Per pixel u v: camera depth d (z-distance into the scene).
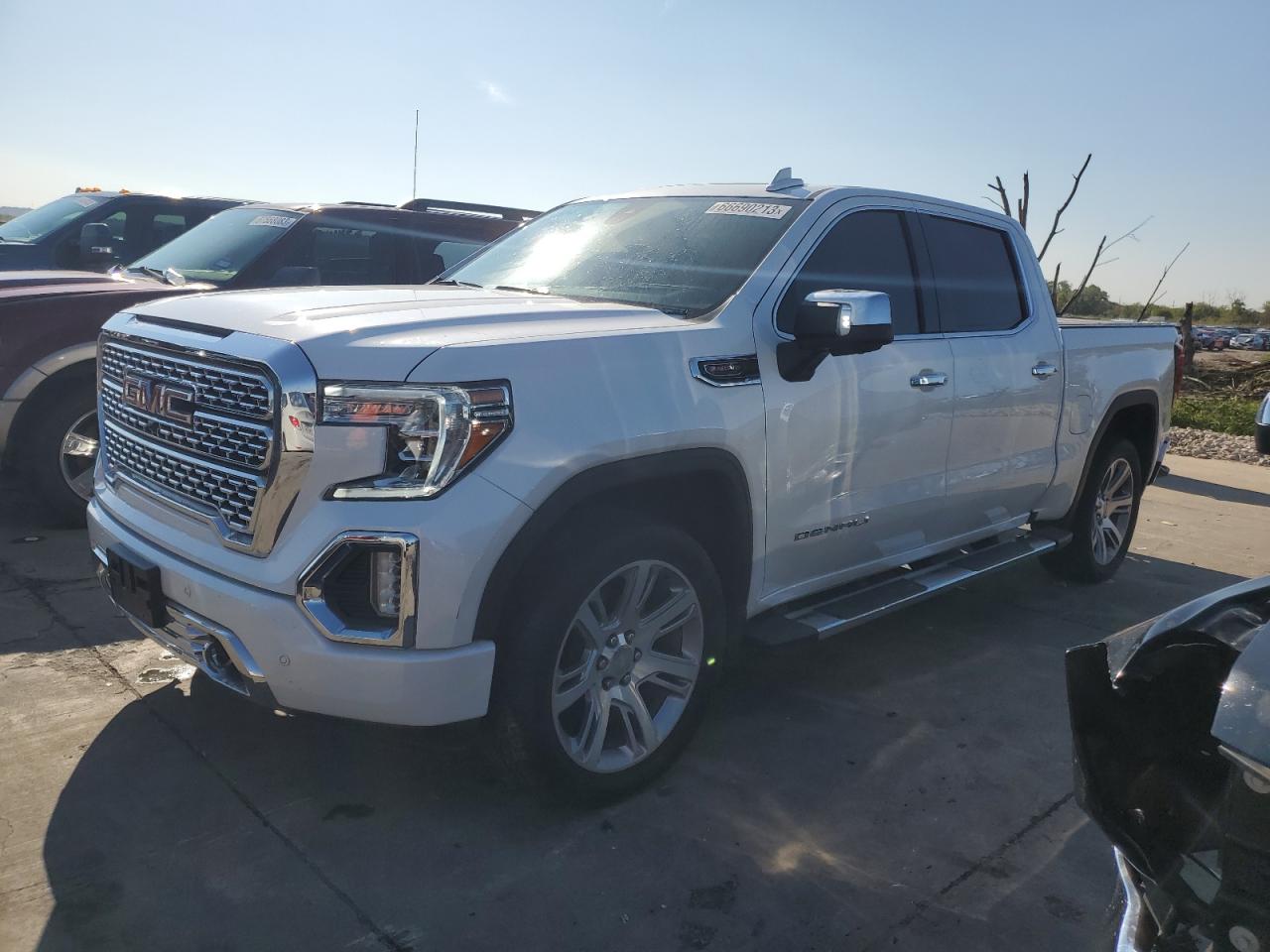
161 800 2.93
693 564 3.08
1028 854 2.92
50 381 5.18
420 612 2.51
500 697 2.73
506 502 2.56
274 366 2.55
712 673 3.24
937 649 4.55
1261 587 1.75
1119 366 5.32
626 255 3.81
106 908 2.45
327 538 2.51
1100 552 5.62
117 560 3.04
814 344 3.25
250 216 6.74
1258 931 1.41
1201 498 8.96
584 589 2.77
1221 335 56.91
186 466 2.88
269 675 2.61
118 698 3.53
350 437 2.51
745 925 2.53
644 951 2.41
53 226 7.79
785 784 3.23
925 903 2.66
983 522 4.57
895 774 3.34
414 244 6.90
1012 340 4.50
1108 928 1.90
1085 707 1.74
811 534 3.56
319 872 2.64
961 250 4.43
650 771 3.10
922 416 3.92
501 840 2.83
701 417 3.02
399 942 2.40
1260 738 1.39
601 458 2.75
